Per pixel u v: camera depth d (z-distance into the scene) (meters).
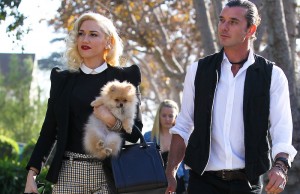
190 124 6.36
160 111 10.12
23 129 51.88
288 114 6.05
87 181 5.98
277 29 12.16
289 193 11.72
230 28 6.08
